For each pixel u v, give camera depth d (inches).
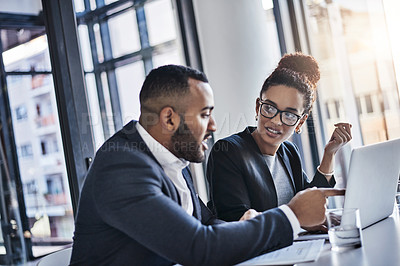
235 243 41.2
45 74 154.1
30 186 165.2
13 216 157.1
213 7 126.0
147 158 45.2
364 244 44.5
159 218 40.7
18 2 132.3
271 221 43.5
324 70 111.8
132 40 176.4
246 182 62.8
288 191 68.9
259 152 65.9
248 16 122.3
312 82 68.7
